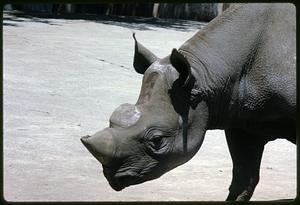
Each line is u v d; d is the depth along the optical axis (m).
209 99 12.24
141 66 12.55
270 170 18.84
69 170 17.72
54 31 50.31
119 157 11.34
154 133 11.52
